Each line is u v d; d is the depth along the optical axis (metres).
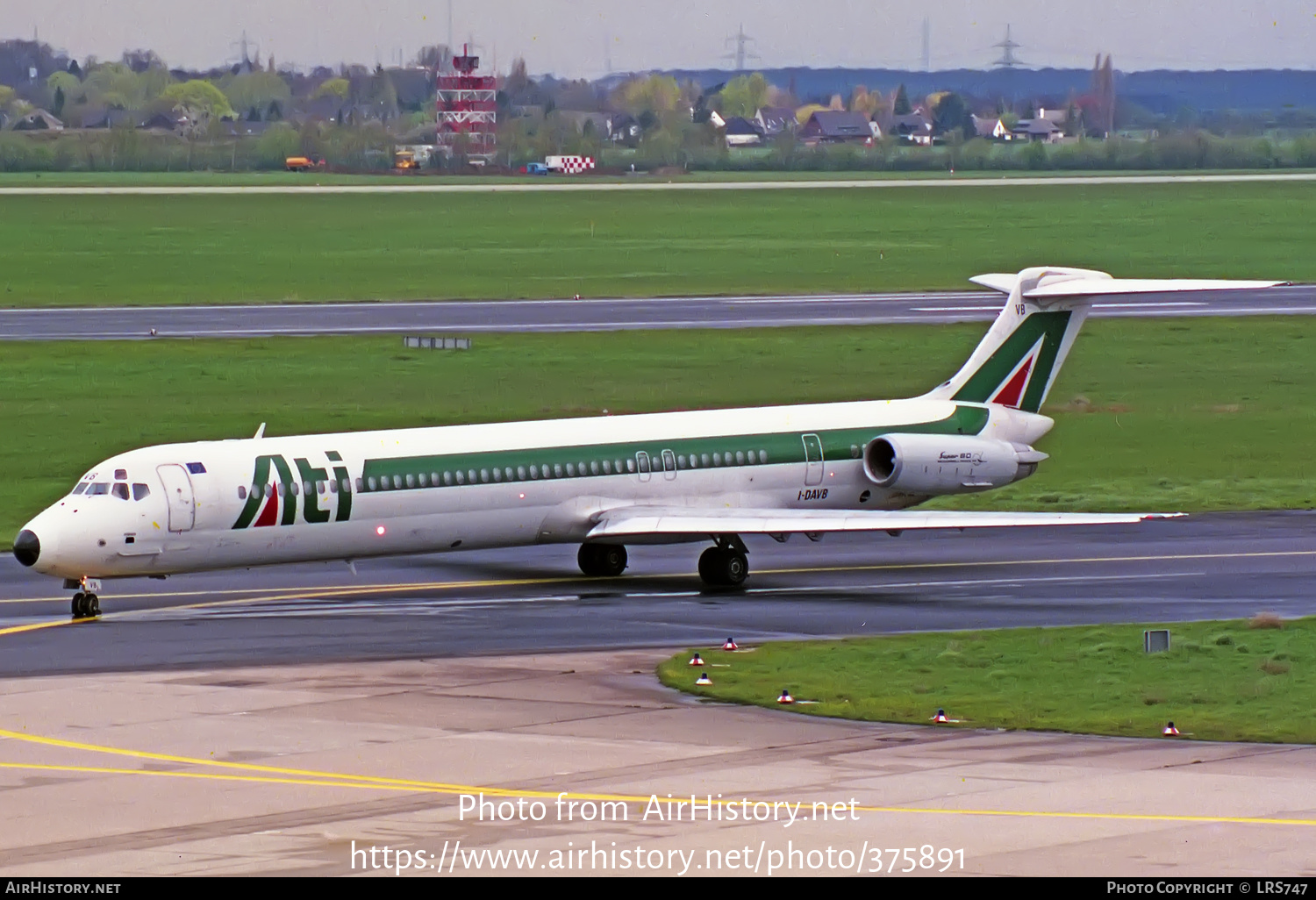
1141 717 117.50
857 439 192.25
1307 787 98.50
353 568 171.50
